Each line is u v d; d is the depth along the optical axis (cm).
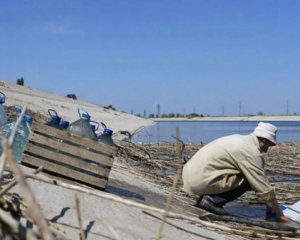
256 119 8450
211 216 419
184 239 306
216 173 448
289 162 1070
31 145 368
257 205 549
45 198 291
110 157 379
